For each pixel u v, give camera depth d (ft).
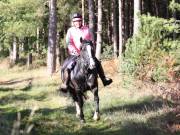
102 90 59.00
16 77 100.48
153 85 53.67
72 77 37.78
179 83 43.57
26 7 105.19
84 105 46.47
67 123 38.83
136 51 60.54
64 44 118.42
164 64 56.13
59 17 109.70
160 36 60.18
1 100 53.16
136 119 38.34
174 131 33.37
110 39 135.13
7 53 186.09
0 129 30.73
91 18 91.25
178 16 118.52
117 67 72.69
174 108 38.63
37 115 40.70
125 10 126.41
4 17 109.81
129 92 54.70
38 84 72.49
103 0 126.52
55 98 54.13
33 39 132.77
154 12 136.56
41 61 133.80
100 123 38.83
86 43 36.65
